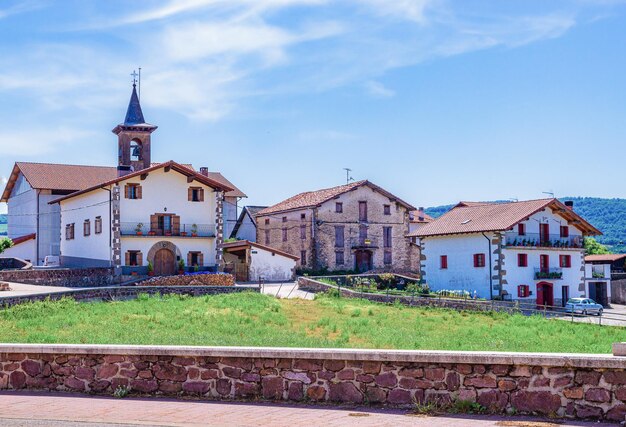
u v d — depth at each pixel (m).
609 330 33.91
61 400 12.39
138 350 12.80
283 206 76.06
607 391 10.50
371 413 11.15
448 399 11.32
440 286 57.66
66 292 34.22
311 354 12.00
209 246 54.12
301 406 11.75
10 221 71.69
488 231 53.16
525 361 10.88
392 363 11.66
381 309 40.22
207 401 12.25
